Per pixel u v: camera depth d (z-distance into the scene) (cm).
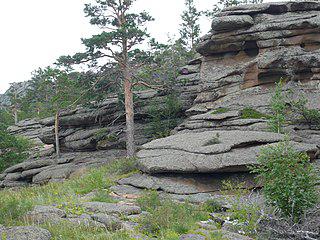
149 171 1558
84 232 927
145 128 2786
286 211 998
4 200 1349
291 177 997
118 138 2809
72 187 1680
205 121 2011
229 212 1133
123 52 2555
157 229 967
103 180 1647
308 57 2069
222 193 1325
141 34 2464
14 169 2927
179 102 2727
